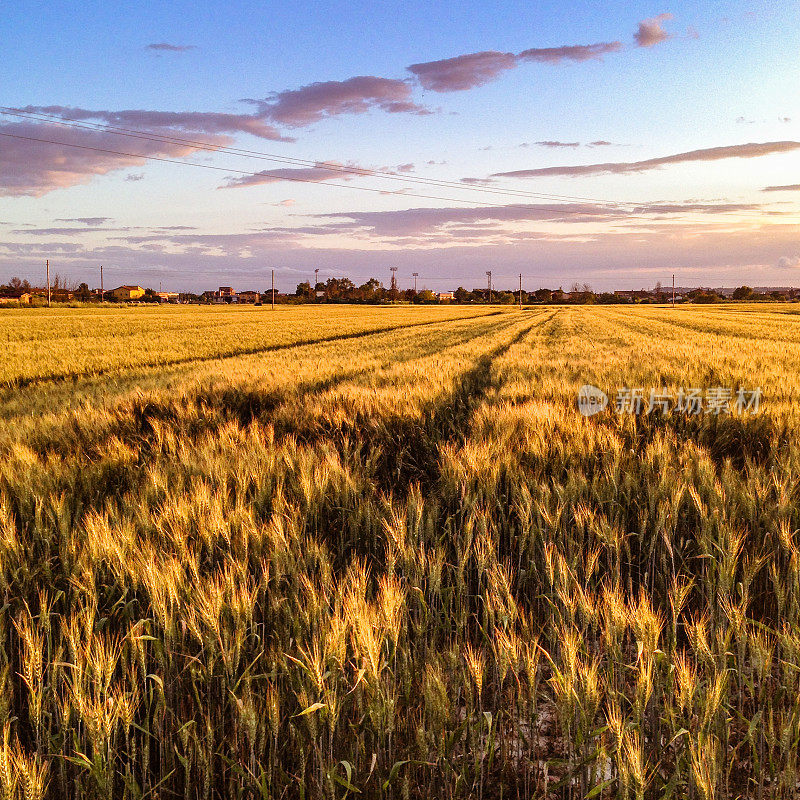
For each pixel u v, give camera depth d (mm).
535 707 2264
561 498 4055
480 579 3334
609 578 3490
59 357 20562
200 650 2713
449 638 2971
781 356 15750
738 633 2531
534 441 5582
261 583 3020
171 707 2547
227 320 54875
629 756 1930
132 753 2283
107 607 3158
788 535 3367
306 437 7691
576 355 17500
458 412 8961
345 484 4516
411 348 24219
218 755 2352
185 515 3729
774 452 5762
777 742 2203
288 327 43250
